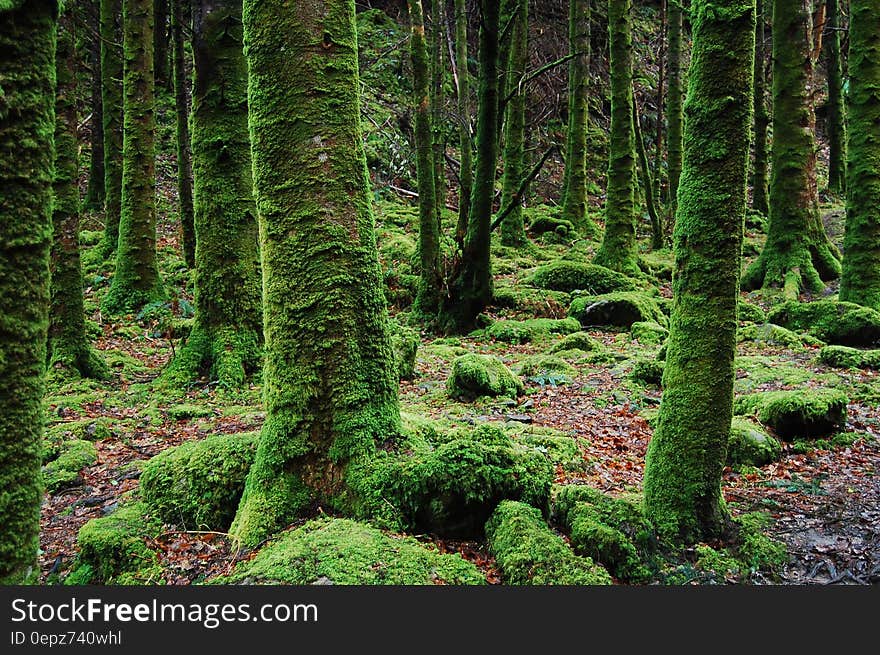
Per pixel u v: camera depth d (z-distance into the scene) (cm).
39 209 181
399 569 303
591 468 526
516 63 1695
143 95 1162
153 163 1185
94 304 1180
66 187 771
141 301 1152
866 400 679
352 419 368
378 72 2550
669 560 361
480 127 1094
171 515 388
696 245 365
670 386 380
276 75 370
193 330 804
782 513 447
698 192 361
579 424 643
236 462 400
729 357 370
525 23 1677
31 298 181
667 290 1463
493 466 364
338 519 347
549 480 385
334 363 369
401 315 1235
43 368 187
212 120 779
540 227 1970
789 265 1226
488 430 386
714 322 365
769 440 558
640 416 667
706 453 371
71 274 780
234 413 671
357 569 298
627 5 1438
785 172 1257
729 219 357
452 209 2166
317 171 370
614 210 1480
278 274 374
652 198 1867
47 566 373
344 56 379
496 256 1656
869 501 461
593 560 349
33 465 186
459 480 353
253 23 375
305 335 369
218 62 773
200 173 789
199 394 739
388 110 2414
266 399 383
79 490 492
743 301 1220
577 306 1189
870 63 963
